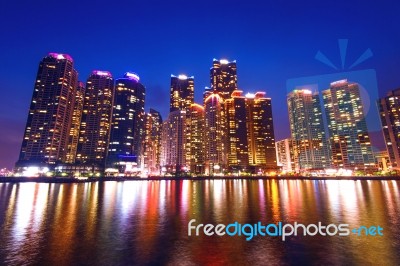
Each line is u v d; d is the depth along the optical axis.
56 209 34.59
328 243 17.84
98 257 15.25
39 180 162.62
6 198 50.91
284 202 41.81
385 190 73.25
